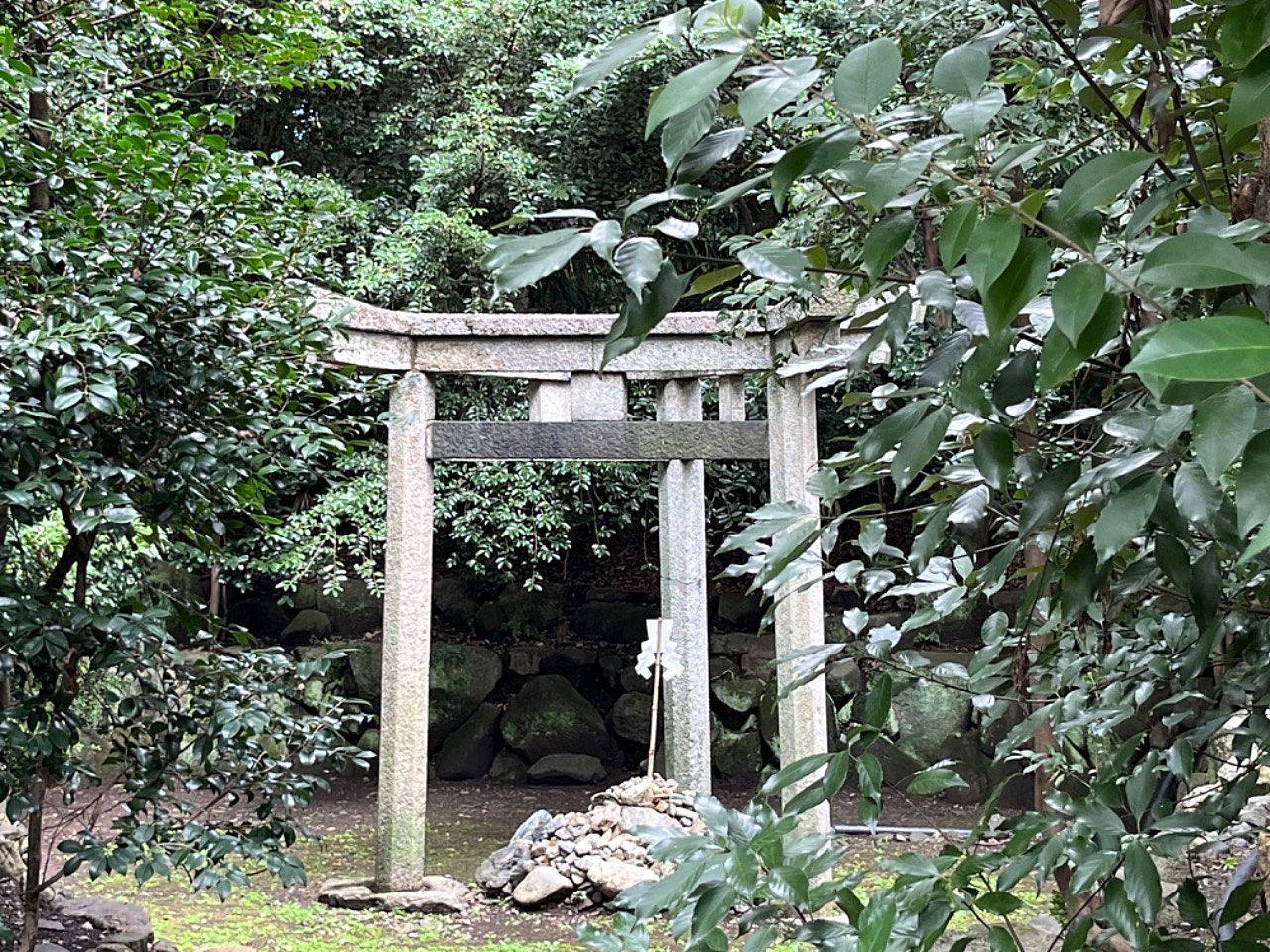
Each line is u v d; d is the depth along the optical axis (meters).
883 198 0.60
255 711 2.39
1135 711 1.05
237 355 2.42
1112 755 0.92
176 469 2.27
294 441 2.41
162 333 2.30
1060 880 1.33
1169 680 1.05
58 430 2.10
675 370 4.84
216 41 2.76
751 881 0.72
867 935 0.67
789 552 0.95
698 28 0.62
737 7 0.61
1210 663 1.08
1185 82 1.02
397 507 4.80
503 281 0.61
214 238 2.50
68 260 2.19
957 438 1.24
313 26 2.93
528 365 4.82
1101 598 1.20
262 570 6.37
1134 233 0.81
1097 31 0.83
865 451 0.83
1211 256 0.52
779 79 0.58
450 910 4.46
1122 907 0.75
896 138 0.86
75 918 3.25
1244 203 0.83
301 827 2.54
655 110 0.55
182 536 2.68
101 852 2.21
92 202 2.41
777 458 4.69
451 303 6.79
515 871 4.68
